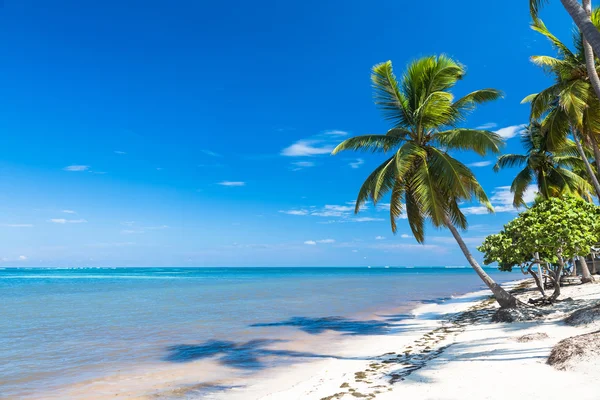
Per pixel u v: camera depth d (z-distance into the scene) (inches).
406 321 860.0
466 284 2420.0
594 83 386.9
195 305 1240.8
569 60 692.1
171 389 408.2
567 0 323.0
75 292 1879.9
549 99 715.4
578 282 1266.0
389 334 706.8
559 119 700.0
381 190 719.1
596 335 375.9
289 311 1074.7
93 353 582.2
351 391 364.5
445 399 304.8
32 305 1263.5
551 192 1162.0
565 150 1138.0
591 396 267.4
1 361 537.6
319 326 816.9
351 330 762.8
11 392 404.8
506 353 426.0
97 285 2608.3
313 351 583.5
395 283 2645.2
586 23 306.8
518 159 1207.6
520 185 1218.6
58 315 1010.7
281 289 2052.2
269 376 453.4
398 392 340.5
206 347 619.8
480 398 295.3
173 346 629.3
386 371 432.5
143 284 2726.4
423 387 344.5
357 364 491.5
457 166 676.1
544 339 463.5
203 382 432.5
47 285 2615.7
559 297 879.7
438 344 564.4
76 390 409.1
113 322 885.8
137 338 697.0
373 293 1711.4
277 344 637.9
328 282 2893.7
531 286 1433.3
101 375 465.1
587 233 623.2
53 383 435.5
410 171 725.9
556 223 643.5
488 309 902.4
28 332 762.8
